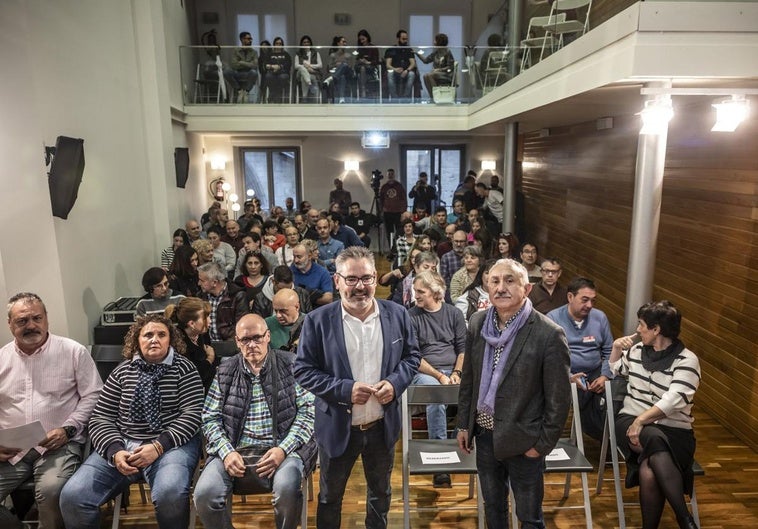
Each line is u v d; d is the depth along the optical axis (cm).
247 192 1198
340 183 1145
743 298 394
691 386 286
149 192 698
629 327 395
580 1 443
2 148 317
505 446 225
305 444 275
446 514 316
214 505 252
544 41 521
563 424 220
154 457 268
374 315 234
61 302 375
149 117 692
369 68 901
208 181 1199
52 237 364
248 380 279
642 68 317
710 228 432
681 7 311
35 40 394
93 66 510
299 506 260
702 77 322
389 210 1090
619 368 328
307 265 492
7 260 321
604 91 393
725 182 412
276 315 362
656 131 348
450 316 378
